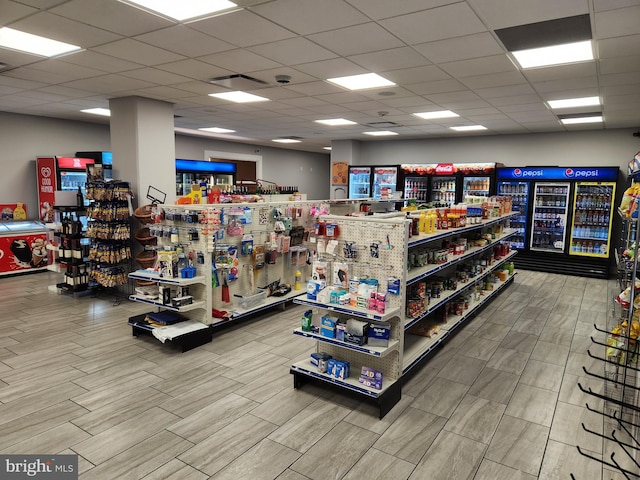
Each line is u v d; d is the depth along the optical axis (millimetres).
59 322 5234
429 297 4250
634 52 3896
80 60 4430
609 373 2916
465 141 10625
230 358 4230
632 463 2672
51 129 8516
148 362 4102
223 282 4922
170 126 6801
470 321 5594
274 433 2979
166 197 6762
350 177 11844
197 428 3016
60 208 6422
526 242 9258
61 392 3488
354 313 3223
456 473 2592
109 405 3297
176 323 4609
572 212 8711
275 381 3766
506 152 10062
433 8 3006
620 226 8461
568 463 2697
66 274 6473
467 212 5492
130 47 3988
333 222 3627
